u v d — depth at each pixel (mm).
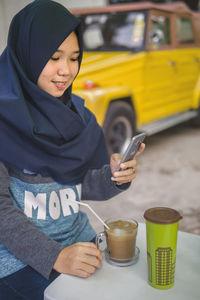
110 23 4598
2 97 1258
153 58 4387
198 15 5820
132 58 4102
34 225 1265
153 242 958
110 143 4035
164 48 4695
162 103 4758
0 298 1150
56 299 956
